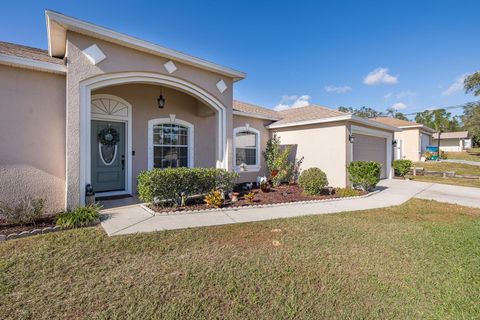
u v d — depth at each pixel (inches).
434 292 115.0
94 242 162.6
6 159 207.8
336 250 161.0
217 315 96.7
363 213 263.3
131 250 152.4
